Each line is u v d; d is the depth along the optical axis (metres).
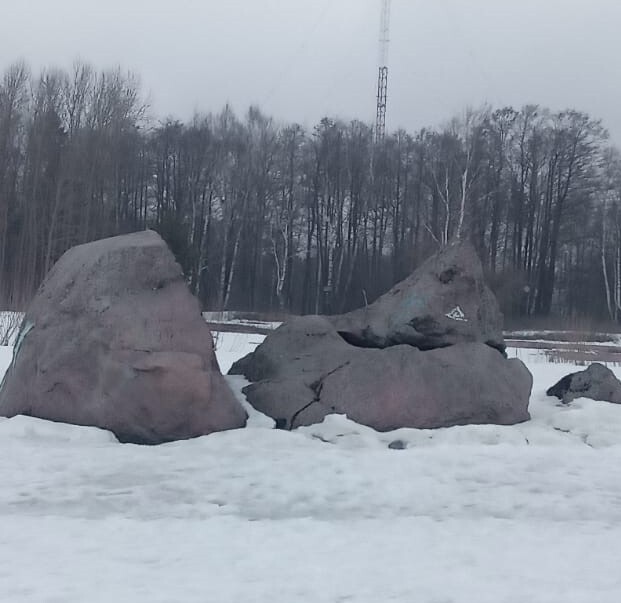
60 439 8.52
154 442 8.70
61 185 38.53
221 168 50.47
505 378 9.86
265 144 51.22
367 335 10.83
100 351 8.84
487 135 50.88
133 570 5.09
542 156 52.16
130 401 8.66
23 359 9.42
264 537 5.88
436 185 47.00
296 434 8.98
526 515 6.71
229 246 49.91
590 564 5.45
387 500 6.98
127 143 46.00
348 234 50.97
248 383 10.33
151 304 9.05
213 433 8.90
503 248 52.09
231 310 45.78
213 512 6.53
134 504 6.67
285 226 50.72
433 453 8.49
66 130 42.25
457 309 10.56
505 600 4.69
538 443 9.19
